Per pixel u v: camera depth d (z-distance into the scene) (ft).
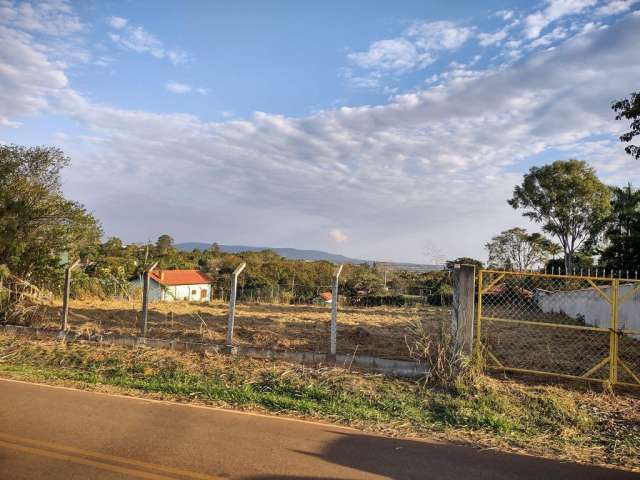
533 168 139.74
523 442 20.07
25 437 18.03
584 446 19.85
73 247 50.93
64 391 25.77
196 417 21.74
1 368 30.89
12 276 43.24
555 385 26.14
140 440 18.20
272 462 16.46
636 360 32.78
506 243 151.12
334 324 29.94
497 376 27.43
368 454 17.79
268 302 70.69
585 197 131.34
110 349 33.68
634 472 17.24
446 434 20.83
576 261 135.13
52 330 37.42
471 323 27.55
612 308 25.84
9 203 45.91
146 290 35.42
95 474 14.83
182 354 32.12
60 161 49.73
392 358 29.22
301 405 24.16
